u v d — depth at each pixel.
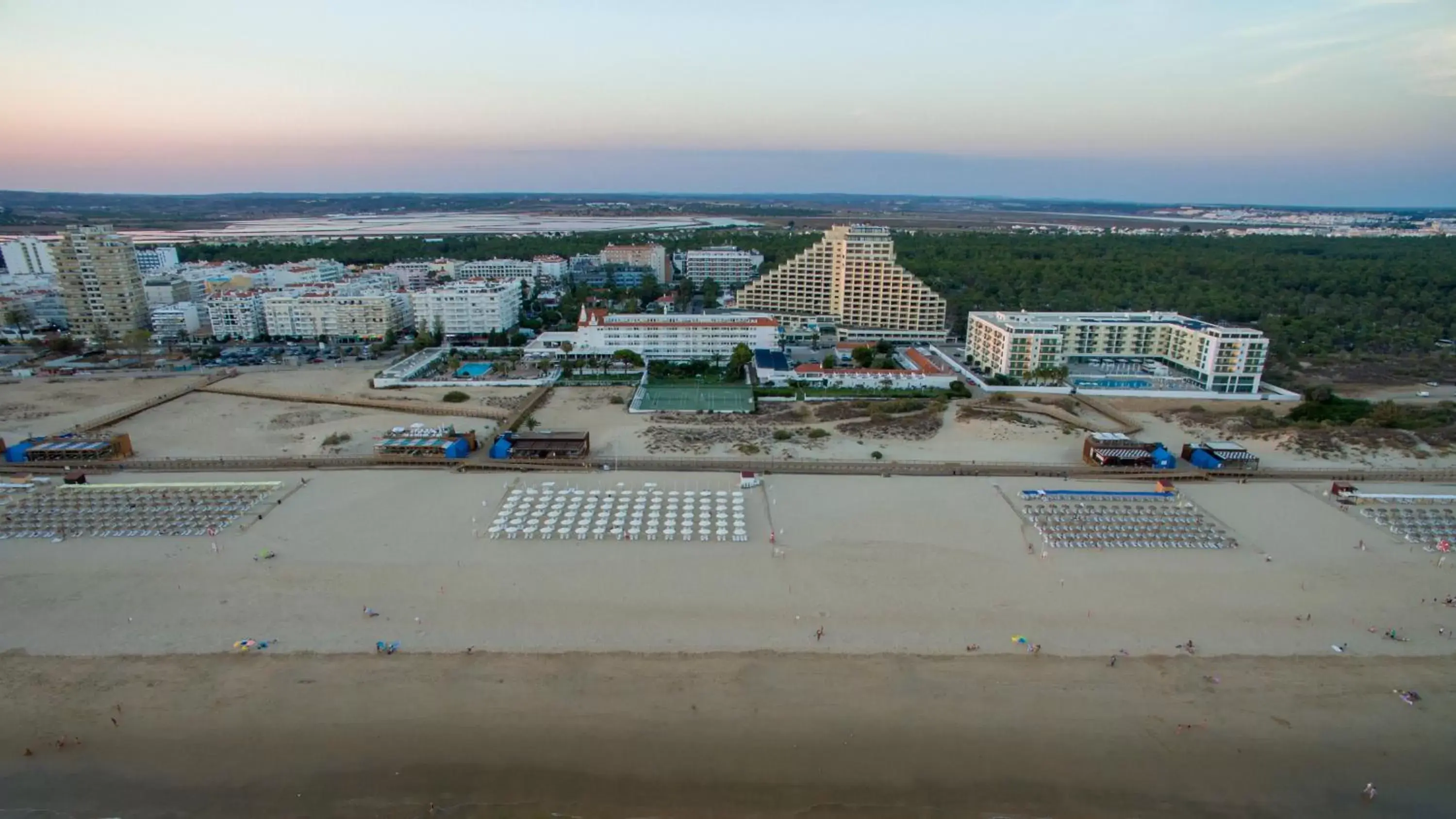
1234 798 68.81
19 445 144.88
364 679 81.38
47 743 72.94
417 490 130.62
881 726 76.06
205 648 86.06
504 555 107.19
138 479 135.75
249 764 70.94
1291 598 98.06
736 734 74.94
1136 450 145.25
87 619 90.94
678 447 155.38
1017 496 129.88
